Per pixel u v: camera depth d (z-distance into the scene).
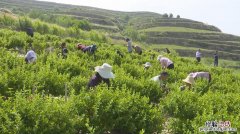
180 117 10.86
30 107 8.03
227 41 147.25
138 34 119.69
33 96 8.91
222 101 12.24
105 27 143.25
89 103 9.27
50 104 8.36
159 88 14.72
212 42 144.75
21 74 12.78
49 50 25.02
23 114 7.93
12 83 12.27
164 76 15.28
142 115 9.80
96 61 22.81
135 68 20.23
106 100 9.46
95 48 24.66
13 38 27.97
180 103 11.14
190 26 174.62
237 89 18.70
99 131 8.89
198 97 12.06
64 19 86.44
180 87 14.27
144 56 31.61
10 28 46.19
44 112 8.12
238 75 25.89
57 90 13.34
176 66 25.50
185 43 138.88
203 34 151.12
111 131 9.60
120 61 25.11
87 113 9.22
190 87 15.36
